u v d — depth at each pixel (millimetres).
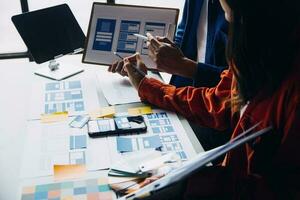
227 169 957
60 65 1751
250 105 954
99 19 1677
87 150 1153
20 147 1243
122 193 980
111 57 1674
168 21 1611
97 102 1438
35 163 1094
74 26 1769
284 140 840
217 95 1287
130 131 1244
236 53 897
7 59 2795
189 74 1435
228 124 1258
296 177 873
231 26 887
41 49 1673
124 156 1123
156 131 1252
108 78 1635
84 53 1702
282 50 846
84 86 1562
